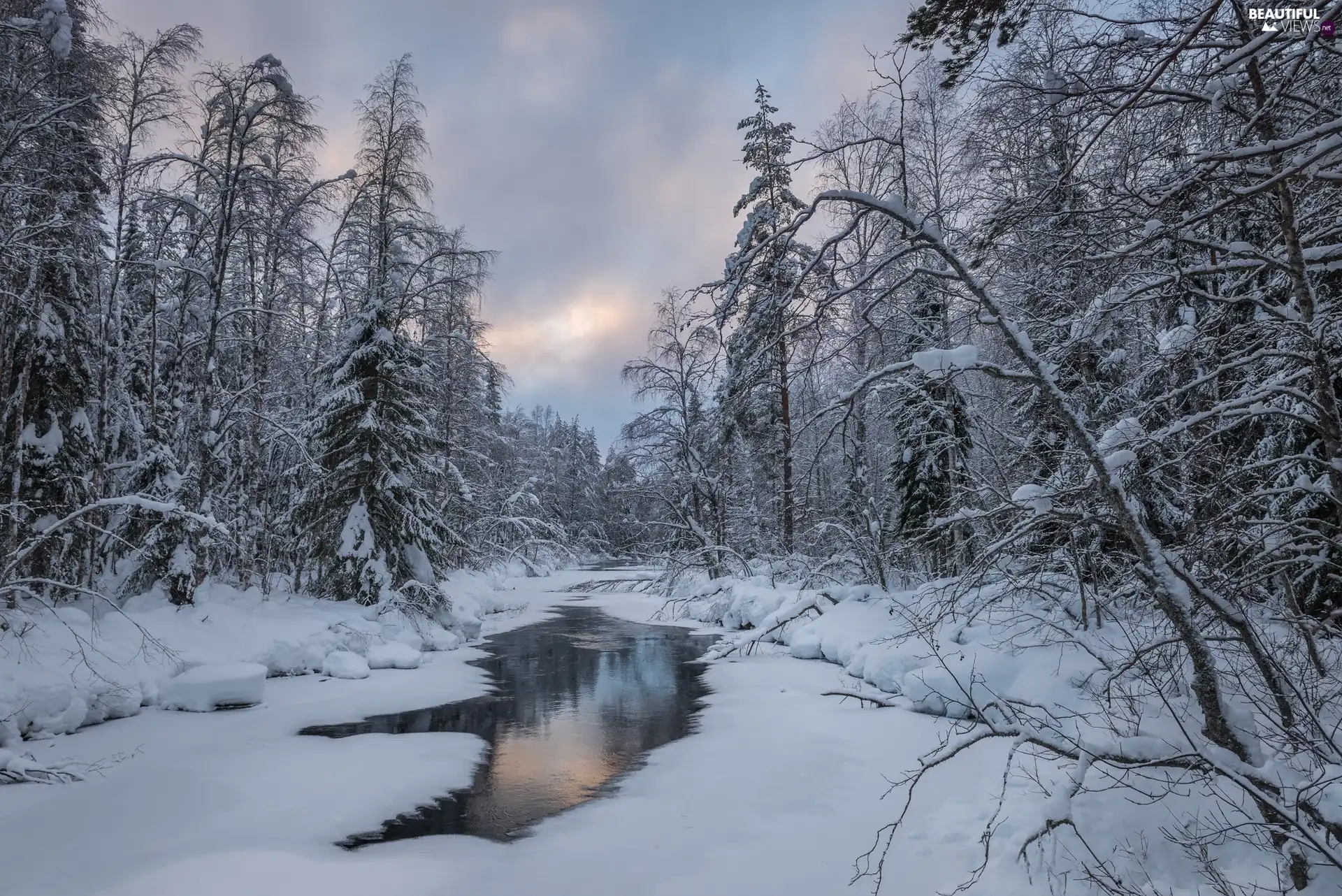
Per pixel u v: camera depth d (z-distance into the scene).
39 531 15.17
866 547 18.94
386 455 20.53
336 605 19.20
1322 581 7.17
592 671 17.53
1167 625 7.55
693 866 6.82
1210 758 4.91
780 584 24.56
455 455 34.66
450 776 9.78
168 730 11.59
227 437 18.78
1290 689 5.73
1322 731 4.94
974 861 6.38
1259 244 7.36
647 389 30.05
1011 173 7.94
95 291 18.23
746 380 6.84
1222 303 6.07
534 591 40.31
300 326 21.41
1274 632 6.80
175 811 8.26
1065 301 7.95
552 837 7.68
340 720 12.73
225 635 15.42
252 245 19.92
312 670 16.34
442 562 21.81
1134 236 6.23
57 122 14.12
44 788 8.91
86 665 11.99
